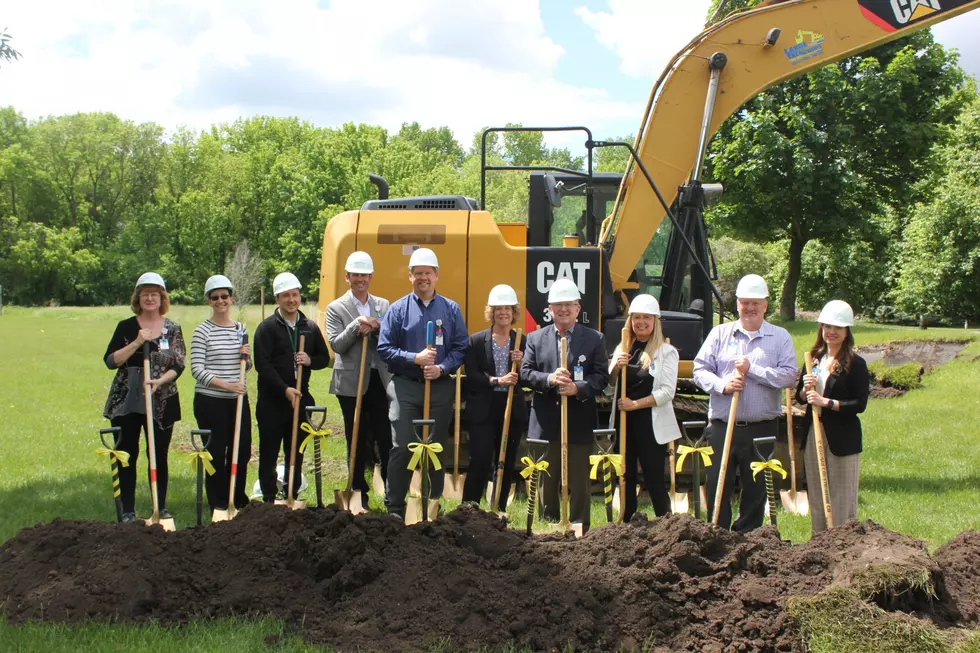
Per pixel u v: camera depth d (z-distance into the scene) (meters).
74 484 8.52
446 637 4.36
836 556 4.80
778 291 37.62
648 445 6.09
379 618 4.55
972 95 25.69
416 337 6.37
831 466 5.84
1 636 4.29
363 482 7.12
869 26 8.63
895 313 37.47
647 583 4.70
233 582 4.93
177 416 6.58
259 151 65.69
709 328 9.24
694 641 4.38
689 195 8.76
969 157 32.94
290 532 5.29
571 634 4.38
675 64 8.82
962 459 10.45
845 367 5.71
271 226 60.09
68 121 65.81
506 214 35.97
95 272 61.78
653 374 6.04
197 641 4.29
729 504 5.98
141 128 66.19
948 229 33.41
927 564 4.49
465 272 8.55
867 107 23.28
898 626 4.13
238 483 6.84
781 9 8.68
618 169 54.22
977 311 34.25
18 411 13.36
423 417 6.43
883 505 8.16
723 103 8.84
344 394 6.99
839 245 25.98
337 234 8.79
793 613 4.36
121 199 66.81
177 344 6.51
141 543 5.13
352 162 57.31
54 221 64.56
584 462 6.15
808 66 8.73
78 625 4.48
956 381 15.84
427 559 4.93
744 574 4.81
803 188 23.31
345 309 7.00
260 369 6.79
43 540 5.16
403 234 8.66
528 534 5.55
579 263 8.45
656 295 9.21
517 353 6.58
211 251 61.59
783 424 8.11
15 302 60.38
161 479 6.60
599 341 6.09
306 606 4.75
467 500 6.70
